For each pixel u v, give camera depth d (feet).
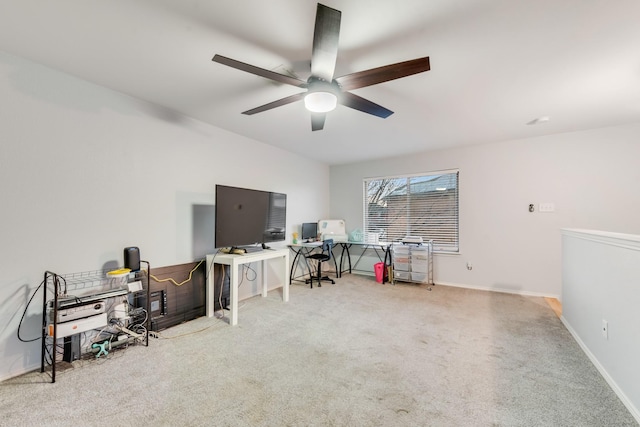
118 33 5.53
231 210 10.61
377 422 4.93
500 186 13.39
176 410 5.24
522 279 13.01
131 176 8.50
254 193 11.75
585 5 4.70
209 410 5.24
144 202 8.84
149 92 8.16
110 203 8.01
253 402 5.47
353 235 17.83
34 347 6.59
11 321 6.28
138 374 6.42
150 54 6.28
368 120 10.37
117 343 7.52
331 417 5.06
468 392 5.78
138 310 8.27
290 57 6.37
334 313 10.51
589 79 7.21
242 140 12.41
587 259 7.41
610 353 6.02
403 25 5.21
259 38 5.69
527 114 9.73
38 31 5.45
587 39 5.59
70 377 6.28
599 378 6.24
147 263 8.22
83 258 7.44
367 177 17.62
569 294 8.92
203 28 5.38
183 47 6.01
